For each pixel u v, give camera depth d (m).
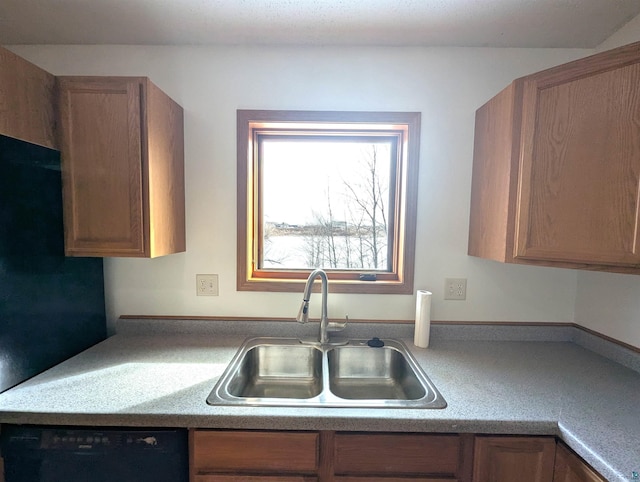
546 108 1.03
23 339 1.02
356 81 1.42
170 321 1.48
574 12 1.16
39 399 0.91
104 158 1.15
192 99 1.43
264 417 0.86
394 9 1.16
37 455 0.87
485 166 1.31
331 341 1.41
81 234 1.17
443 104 1.43
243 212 1.46
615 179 0.91
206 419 0.85
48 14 1.20
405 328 1.46
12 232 0.98
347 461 0.88
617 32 1.27
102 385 1.00
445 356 1.27
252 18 1.22
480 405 0.91
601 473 0.70
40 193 1.07
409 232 1.46
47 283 1.11
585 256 0.97
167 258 1.48
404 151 1.49
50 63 1.43
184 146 1.44
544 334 1.47
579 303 1.45
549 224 1.04
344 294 1.48
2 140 0.94
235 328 1.47
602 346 1.30
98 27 1.28
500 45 1.40
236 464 0.88
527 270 1.48
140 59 1.42
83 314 1.32
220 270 1.48
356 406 0.89
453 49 1.42
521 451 0.86
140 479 0.88
